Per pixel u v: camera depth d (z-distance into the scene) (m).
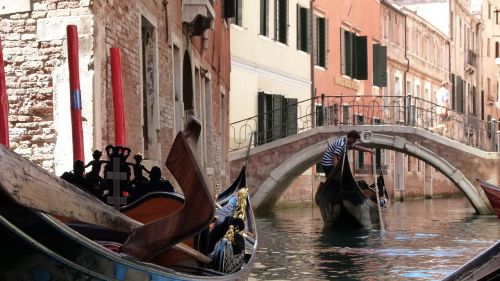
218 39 23.72
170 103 16.19
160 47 15.26
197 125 5.77
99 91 11.20
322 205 21.47
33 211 4.65
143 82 14.62
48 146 11.09
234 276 7.47
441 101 44.41
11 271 4.70
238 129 28.52
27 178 4.55
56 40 11.08
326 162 21.05
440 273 12.97
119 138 10.84
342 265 13.83
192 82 18.98
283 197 30.97
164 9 15.64
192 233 5.76
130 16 12.85
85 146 10.94
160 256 6.91
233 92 28.11
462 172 29.08
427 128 31.36
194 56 19.38
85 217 5.34
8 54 11.15
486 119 64.56
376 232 20.22
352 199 20.78
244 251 8.67
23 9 11.13
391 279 12.34
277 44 31.58
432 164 29.25
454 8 56.47
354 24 39.09
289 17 32.62
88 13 11.02
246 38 29.06
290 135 30.16
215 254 7.69
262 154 28.33
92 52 10.96
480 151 29.02
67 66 11.07
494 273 5.40
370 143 29.27
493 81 67.06
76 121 9.83
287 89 32.44
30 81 11.14
